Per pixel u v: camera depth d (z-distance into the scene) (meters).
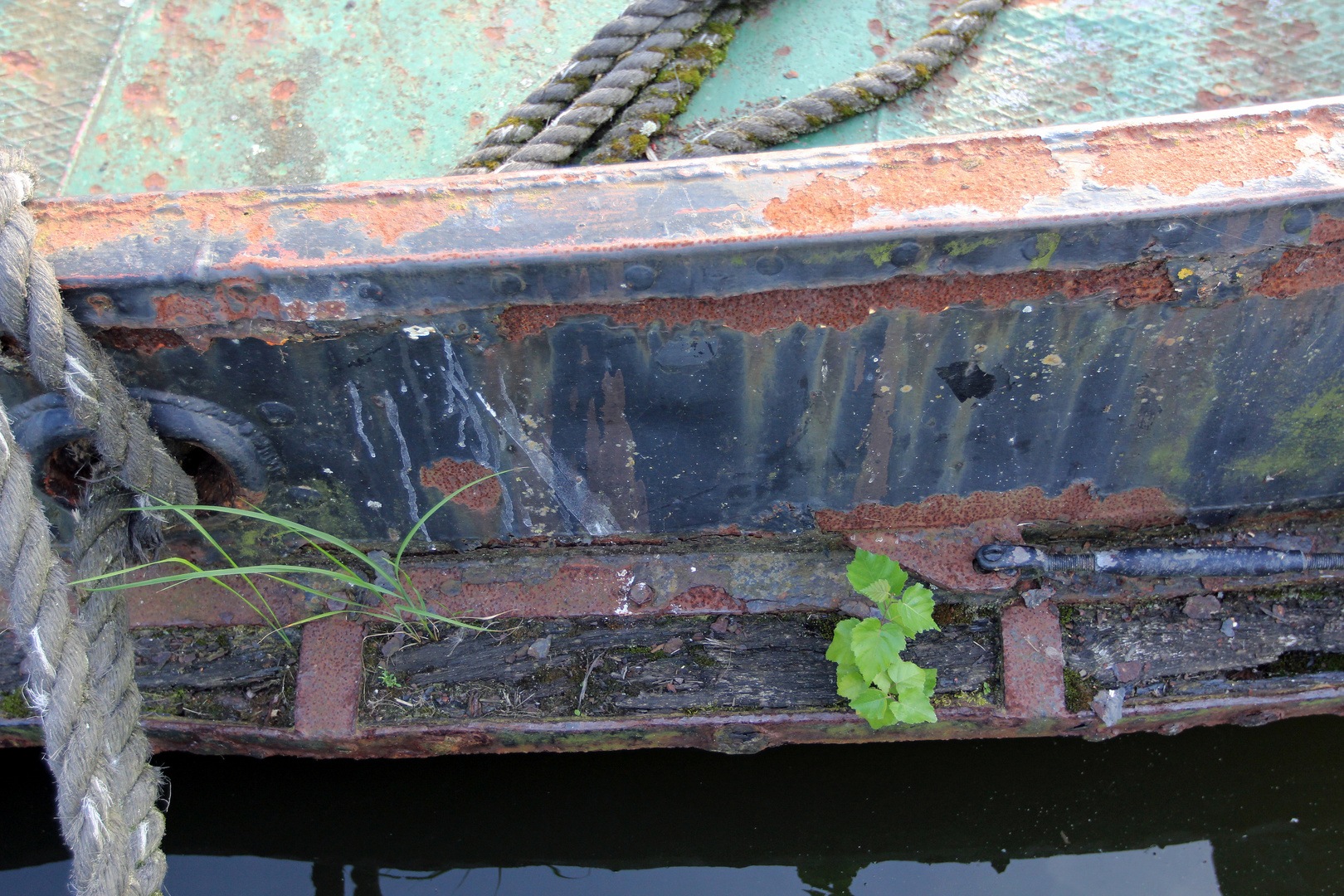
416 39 3.08
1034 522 2.97
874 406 2.82
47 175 2.97
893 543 2.97
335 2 3.11
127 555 2.83
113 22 3.09
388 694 2.98
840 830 3.17
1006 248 2.64
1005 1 3.06
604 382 2.78
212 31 3.08
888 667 2.90
